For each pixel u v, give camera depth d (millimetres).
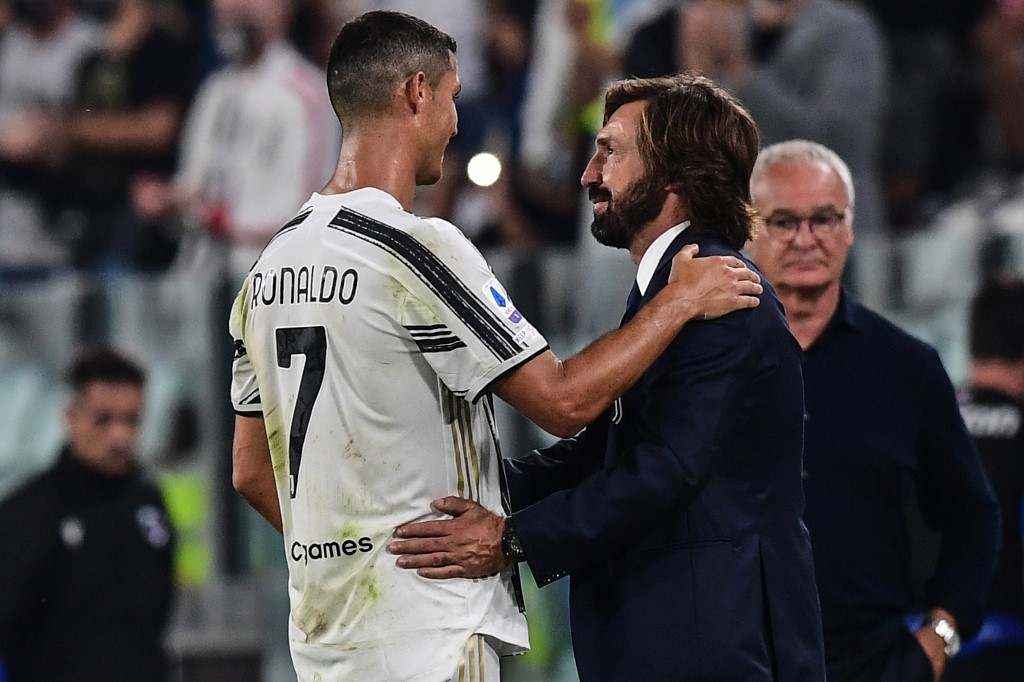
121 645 18219
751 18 24703
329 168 26062
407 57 11148
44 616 18031
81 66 29516
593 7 27500
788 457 11195
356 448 10828
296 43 29875
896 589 13289
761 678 10797
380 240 10758
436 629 10766
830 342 13328
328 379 10859
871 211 24359
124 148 29172
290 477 11117
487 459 11273
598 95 27141
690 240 11352
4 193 28984
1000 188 27438
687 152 11344
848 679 13039
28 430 21094
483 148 28516
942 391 13430
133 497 18531
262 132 25688
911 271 20156
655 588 10992
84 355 18438
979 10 30000
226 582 20375
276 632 20328
